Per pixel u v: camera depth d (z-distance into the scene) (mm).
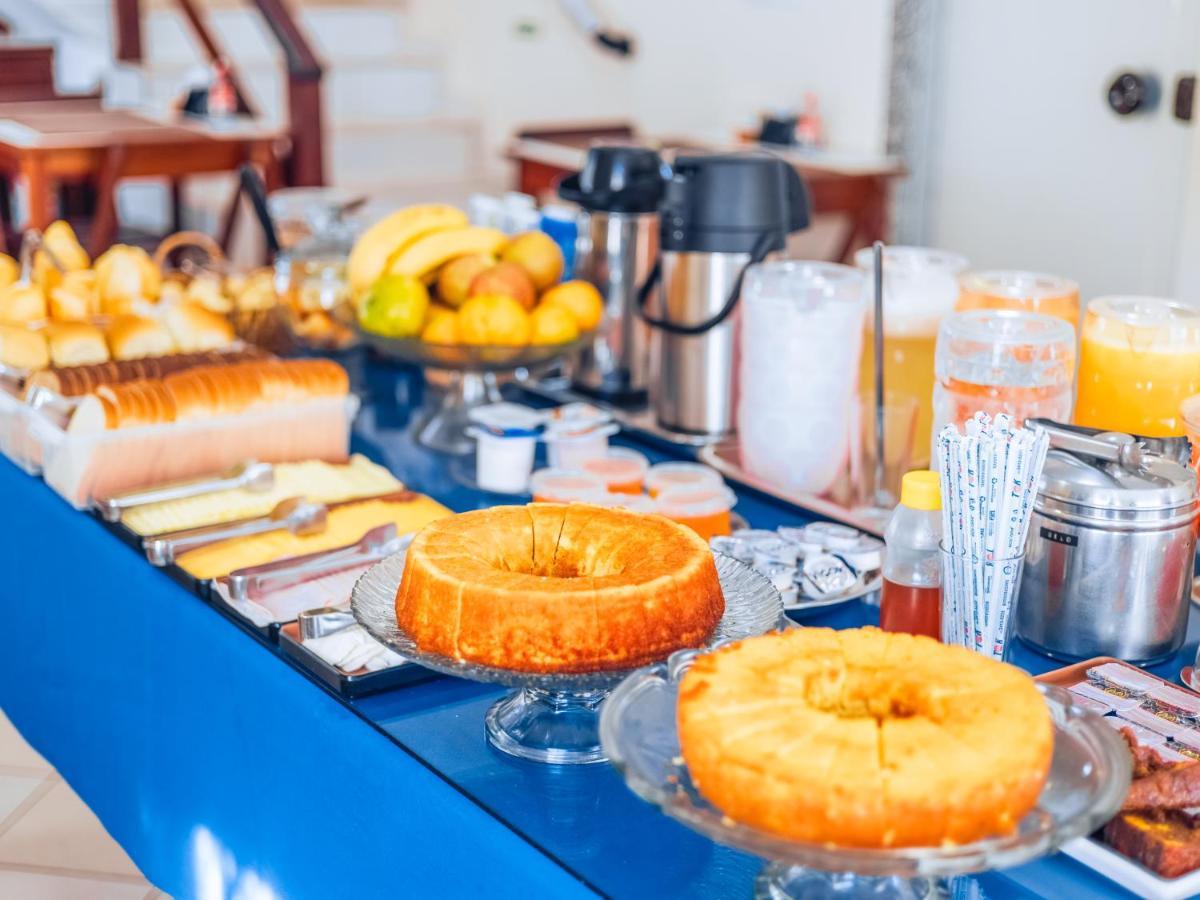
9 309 1895
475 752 1082
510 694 1145
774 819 760
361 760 1102
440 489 1650
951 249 4418
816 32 4590
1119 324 1385
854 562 1354
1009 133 4172
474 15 6027
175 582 1407
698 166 1758
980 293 1516
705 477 1498
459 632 997
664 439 1826
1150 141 3771
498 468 1636
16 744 2258
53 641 1676
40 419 1635
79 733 1653
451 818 1010
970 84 4262
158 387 1601
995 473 1047
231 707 1285
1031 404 1327
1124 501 1139
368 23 6059
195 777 1390
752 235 1762
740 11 4871
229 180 5430
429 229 1813
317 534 1457
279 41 4316
